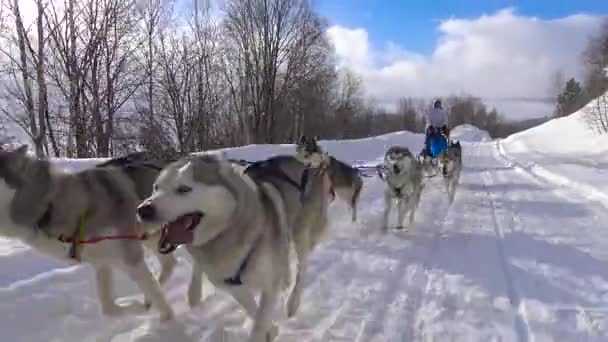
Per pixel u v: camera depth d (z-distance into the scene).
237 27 25.11
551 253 5.67
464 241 6.35
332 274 4.94
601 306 4.02
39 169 3.35
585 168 15.45
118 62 14.92
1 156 3.22
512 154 23.95
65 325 3.50
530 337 3.49
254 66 26.02
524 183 12.81
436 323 3.74
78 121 13.97
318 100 31.91
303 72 27.77
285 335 3.53
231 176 3.14
